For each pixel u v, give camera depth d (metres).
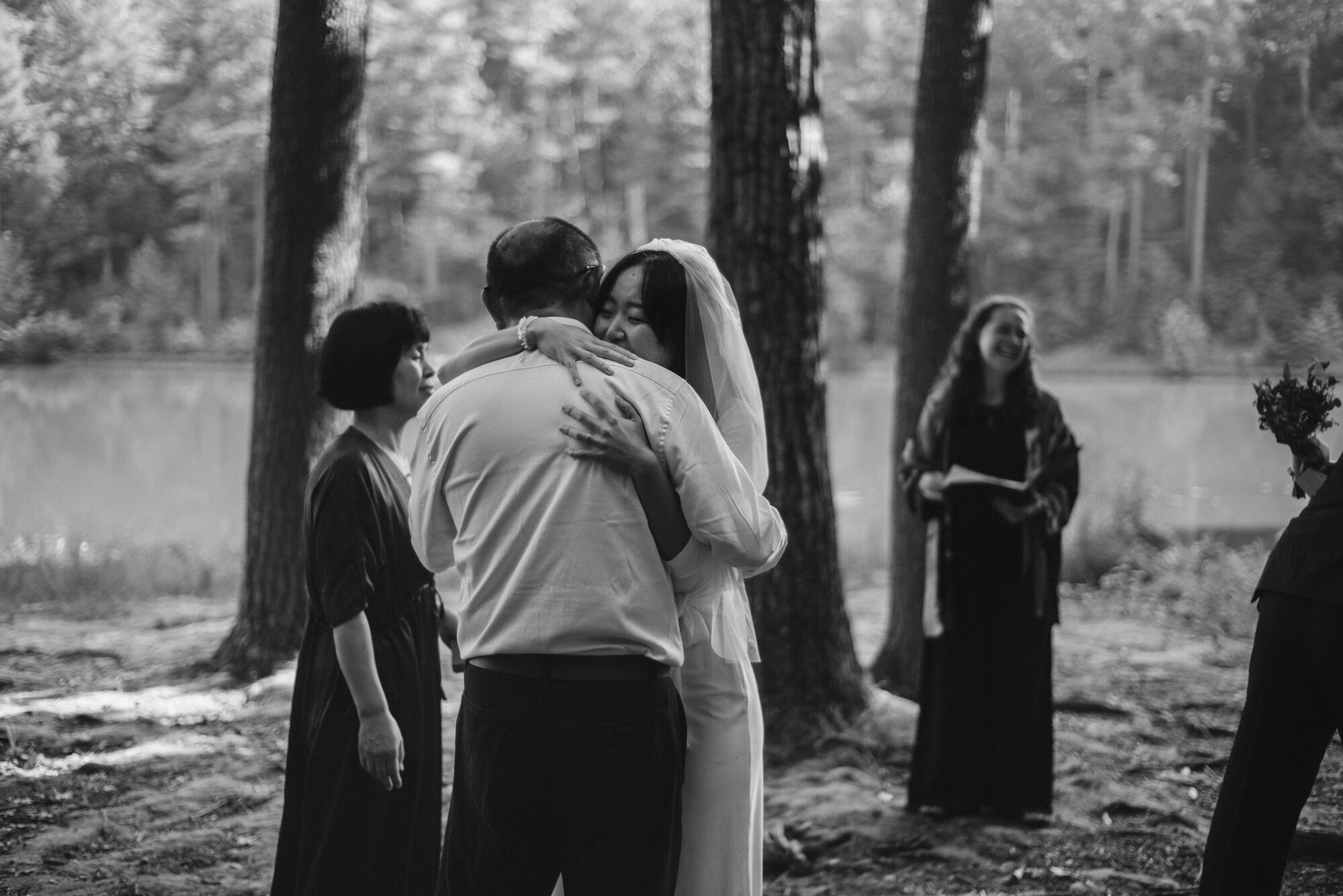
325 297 5.87
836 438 23.16
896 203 51.38
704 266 2.36
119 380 19.91
